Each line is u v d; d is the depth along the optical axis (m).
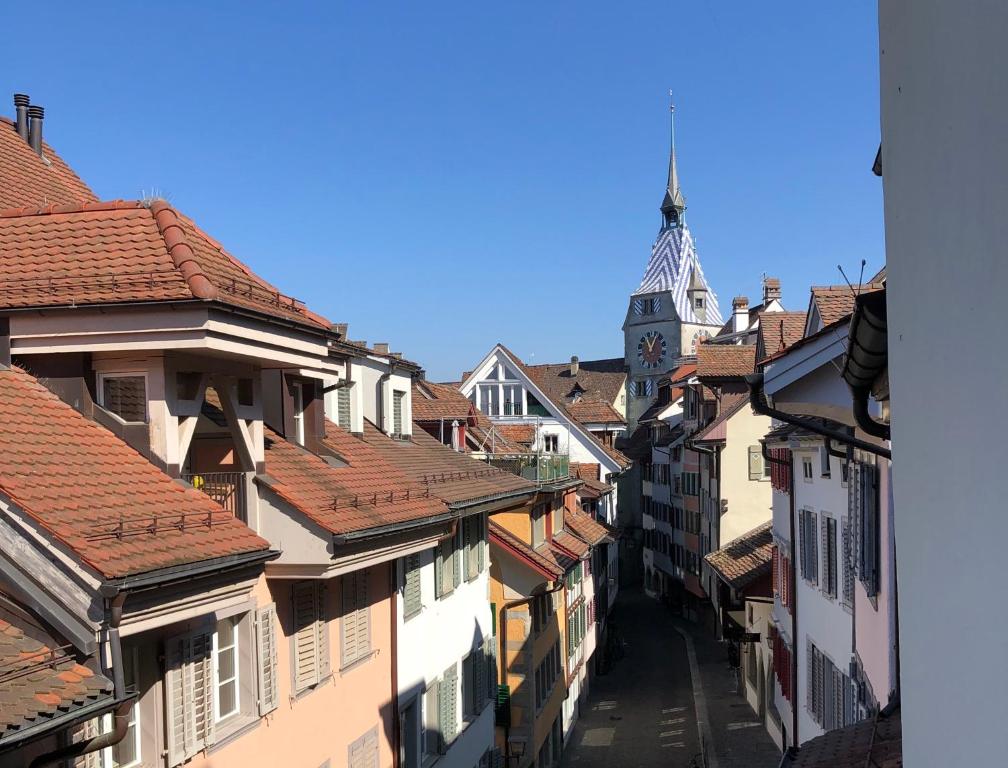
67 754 6.55
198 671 9.00
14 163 12.54
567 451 52.28
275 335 9.41
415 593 15.87
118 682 6.43
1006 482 2.75
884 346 5.53
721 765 26.14
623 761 28.69
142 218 9.48
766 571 27.02
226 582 7.98
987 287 2.84
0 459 7.18
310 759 11.66
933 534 3.38
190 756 8.79
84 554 6.58
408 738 15.62
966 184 2.98
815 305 18.73
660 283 112.31
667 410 61.62
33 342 8.64
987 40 2.79
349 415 16.62
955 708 3.21
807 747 9.01
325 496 10.89
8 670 6.07
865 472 12.11
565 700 30.33
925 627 3.49
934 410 3.33
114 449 8.42
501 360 53.50
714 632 48.22
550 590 23.58
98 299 8.42
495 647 22.14
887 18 3.74
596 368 117.31
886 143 3.81
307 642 11.59
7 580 6.61
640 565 74.88
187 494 8.53
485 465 23.34
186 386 9.12
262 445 10.47
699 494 47.91
